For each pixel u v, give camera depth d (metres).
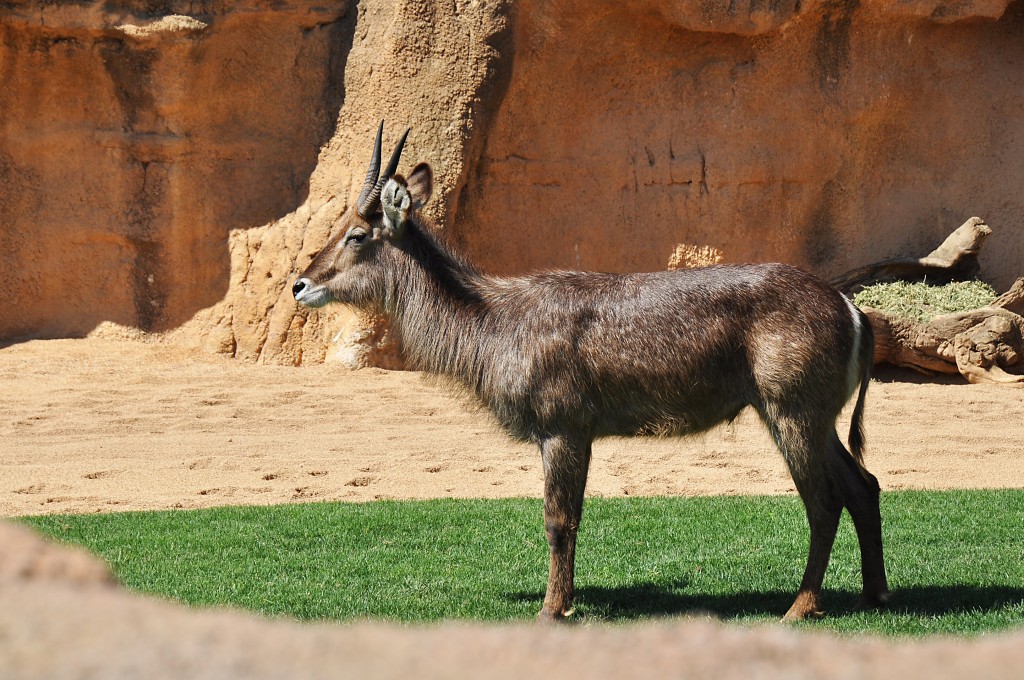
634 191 56.97
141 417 42.25
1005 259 58.41
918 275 55.91
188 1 54.22
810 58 56.66
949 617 18.45
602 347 19.20
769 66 56.38
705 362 19.00
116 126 55.50
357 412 43.75
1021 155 58.44
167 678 5.93
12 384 47.78
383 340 52.56
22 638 6.25
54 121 55.38
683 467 35.03
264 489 32.19
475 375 20.08
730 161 56.69
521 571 22.88
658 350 19.06
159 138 55.12
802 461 18.73
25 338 55.66
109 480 33.16
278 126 56.00
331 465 35.22
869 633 17.36
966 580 21.22
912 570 22.11
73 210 55.78
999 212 58.44
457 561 23.66
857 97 56.97
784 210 57.22
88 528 26.34
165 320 56.09
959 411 44.25
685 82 56.75
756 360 18.84
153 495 31.30
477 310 20.20
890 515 26.86
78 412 43.06
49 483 32.47
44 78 55.00
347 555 24.06
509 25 53.25
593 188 56.78
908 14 56.16
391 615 19.44
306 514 27.94
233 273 55.31
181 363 52.94
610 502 29.30
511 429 19.92
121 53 54.59
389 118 52.97
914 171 58.50
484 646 6.77
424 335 20.59
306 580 22.12
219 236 55.78
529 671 6.38
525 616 19.44
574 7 54.03
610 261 56.94
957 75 58.31
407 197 20.39
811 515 18.89
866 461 35.69
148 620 6.66
